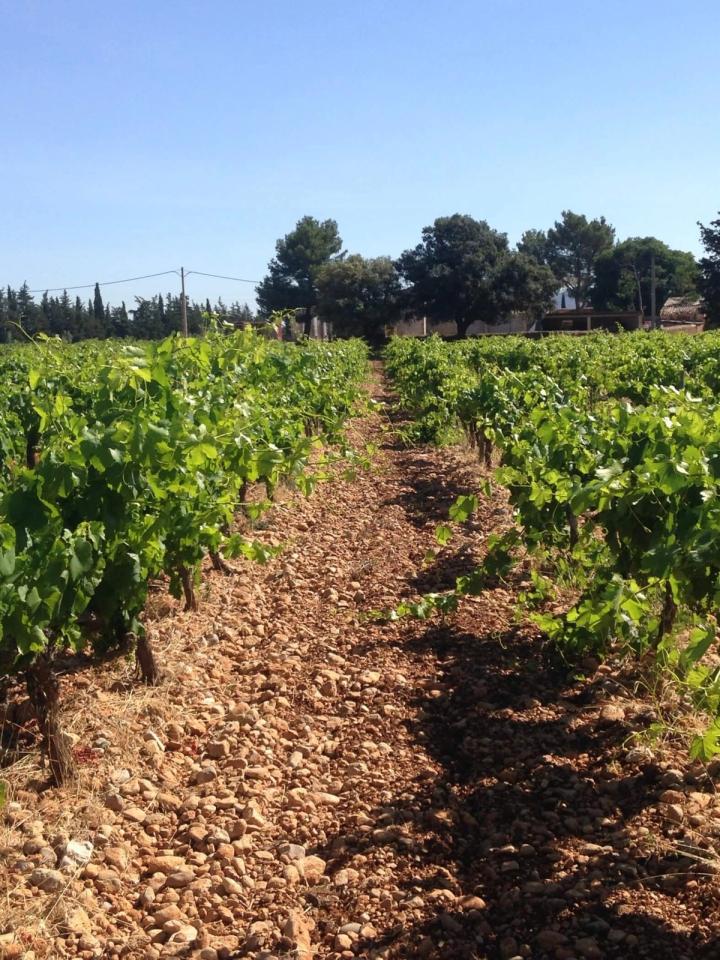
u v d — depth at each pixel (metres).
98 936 3.41
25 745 4.68
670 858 3.77
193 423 5.43
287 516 10.23
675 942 3.29
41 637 3.88
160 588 7.20
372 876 3.81
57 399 4.85
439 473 13.14
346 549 9.15
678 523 4.01
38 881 3.60
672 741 4.67
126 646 5.91
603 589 5.21
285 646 6.38
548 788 4.44
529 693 5.46
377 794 4.50
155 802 4.34
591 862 3.82
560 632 5.71
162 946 3.40
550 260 101.06
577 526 6.69
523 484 5.95
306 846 4.10
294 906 3.68
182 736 5.00
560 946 3.35
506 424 8.95
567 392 9.86
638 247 82.62
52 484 4.06
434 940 3.43
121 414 4.60
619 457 5.30
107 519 4.29
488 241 64.62
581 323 64.44
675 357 18.19
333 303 65.06
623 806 4.23
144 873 3.86
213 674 5.83
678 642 5.35
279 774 4.72
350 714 5.39
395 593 7.52
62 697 5.20
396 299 64.94
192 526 5.17
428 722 5.27
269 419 8.19
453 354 22.52
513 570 7.62
